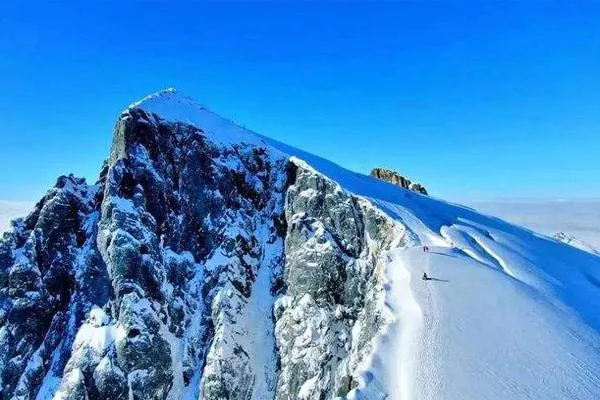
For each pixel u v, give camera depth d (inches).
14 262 3366.1
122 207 3243.1
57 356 3034.0
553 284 2854.3
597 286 3243.1
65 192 3513.8
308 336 2942.9
